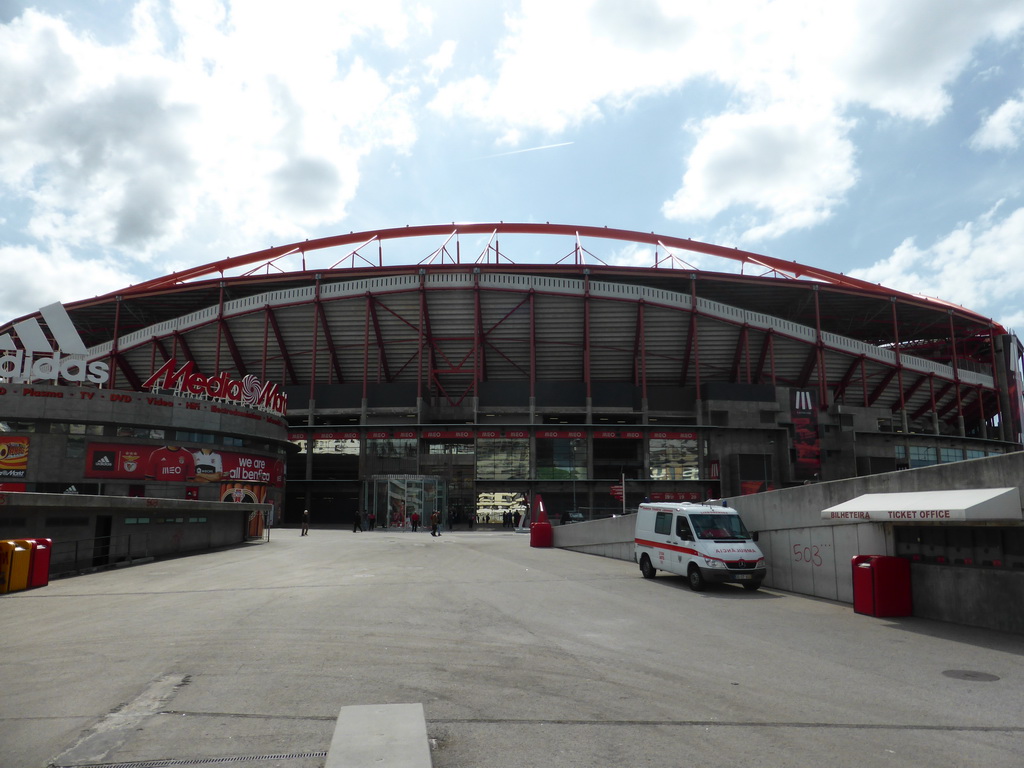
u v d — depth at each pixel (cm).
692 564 1719
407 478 5459
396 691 768
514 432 6506
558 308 6856
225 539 3206
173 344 7169
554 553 2912
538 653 976
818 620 1280
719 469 6700
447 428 6475
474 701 735
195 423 4650
